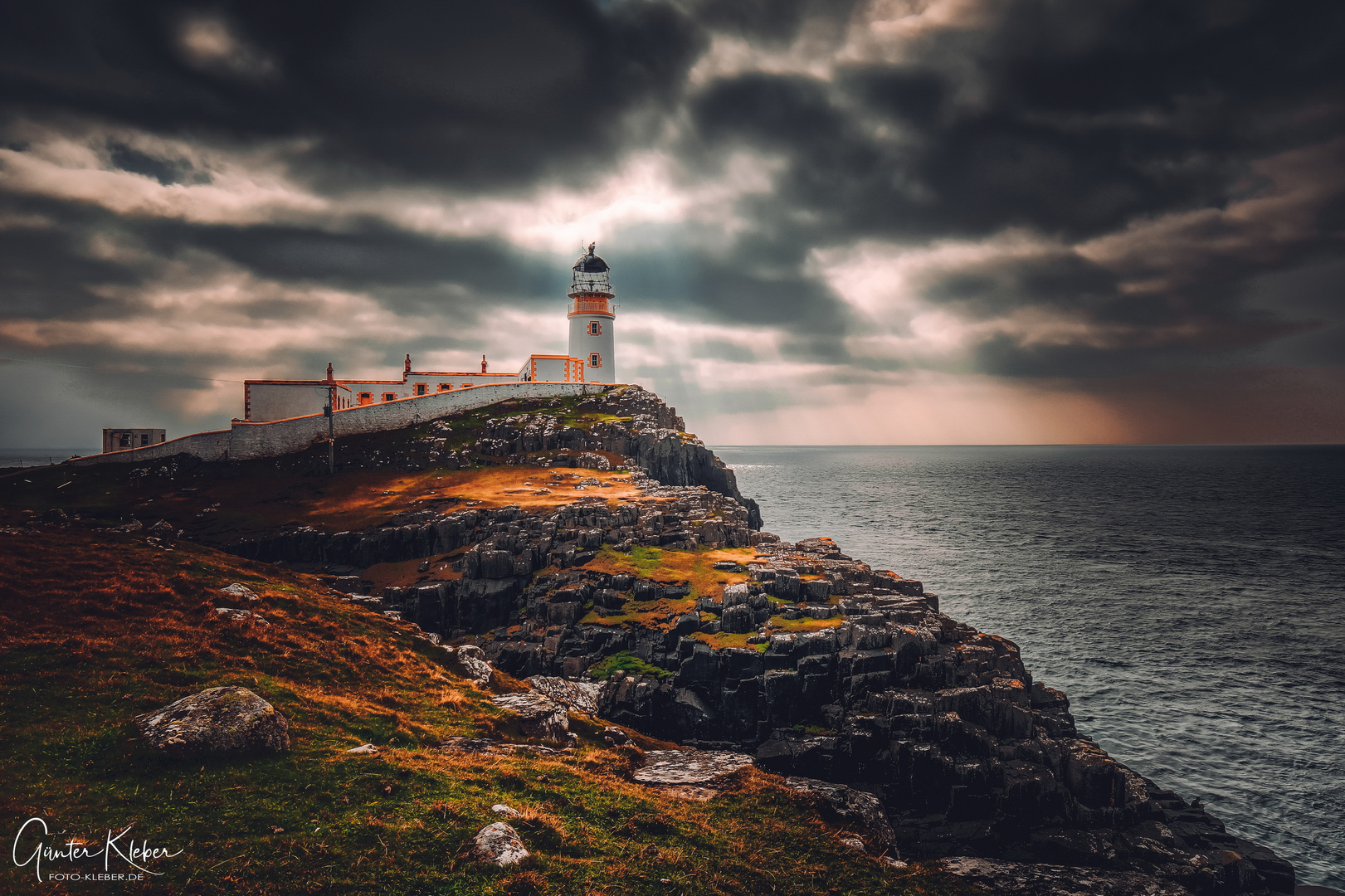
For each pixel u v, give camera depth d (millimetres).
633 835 24828
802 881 25375
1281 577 125312
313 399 131250
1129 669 78500
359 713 29562
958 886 28609
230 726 23562
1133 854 40969
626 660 61125
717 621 61938
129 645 29688
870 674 52969
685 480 127938
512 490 101625
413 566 82938
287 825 20297
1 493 103188
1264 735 62781
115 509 98188
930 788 46031
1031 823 43500
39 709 23734
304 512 98562
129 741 22547
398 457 119750
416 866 19656
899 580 74000
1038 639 88625
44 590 33281
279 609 39375
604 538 79938
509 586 72875
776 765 49312
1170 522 198250
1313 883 43344
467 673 40438
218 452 121250
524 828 22984
